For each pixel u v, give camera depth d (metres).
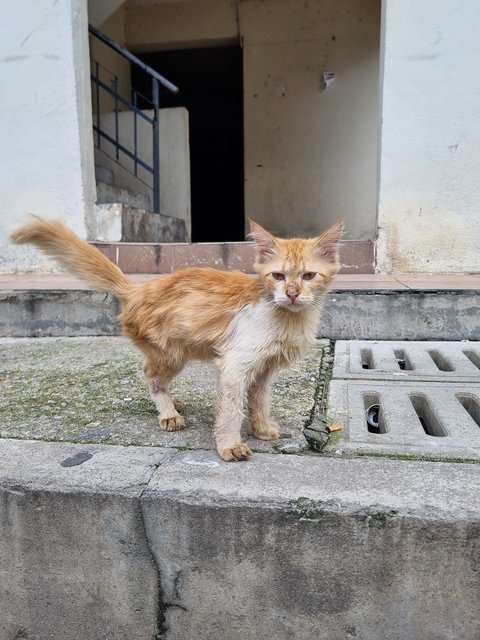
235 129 4.95
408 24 1.85
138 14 3.53
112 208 2.20
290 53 3.39
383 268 1.97
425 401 1.00
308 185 3.51
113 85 3.21
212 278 0.88
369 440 0.81
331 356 1.33
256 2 3.36
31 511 0.68
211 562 0.65
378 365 1.23
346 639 0.64
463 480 0.66
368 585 0.62
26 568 0.70
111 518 0.66
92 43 3.18
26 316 1.61
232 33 3.46
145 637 0.69
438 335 1.46
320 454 0.77
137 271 2.07
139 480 0.67
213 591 0.66
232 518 0.63
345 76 3.35
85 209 2.14
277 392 1.05
